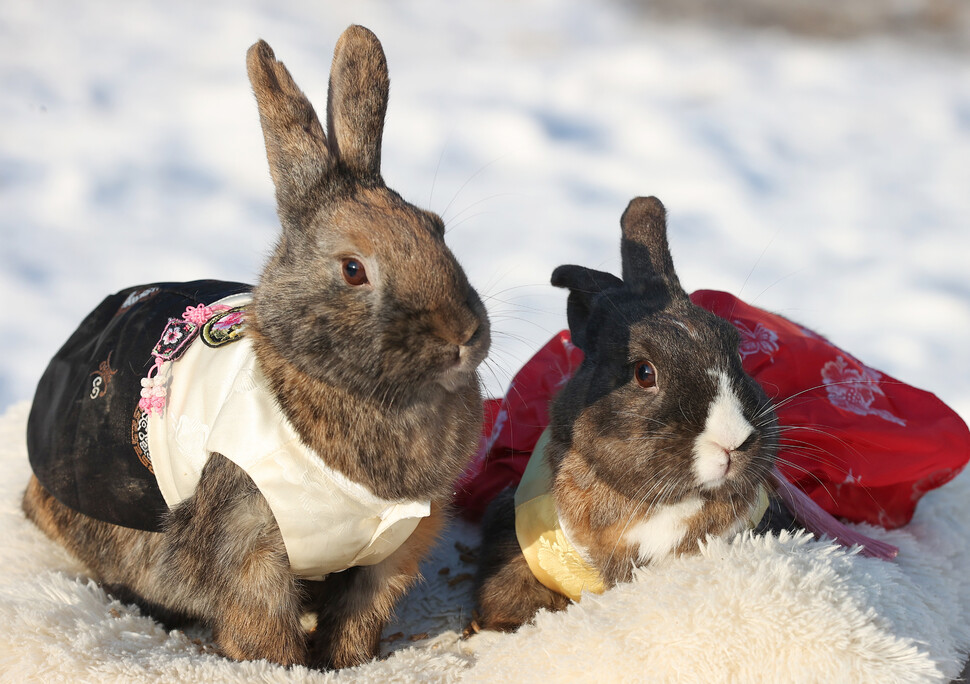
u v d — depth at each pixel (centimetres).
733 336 121
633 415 119
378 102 118
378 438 115
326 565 118
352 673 119
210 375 119
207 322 122
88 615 122
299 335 114
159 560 122
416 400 115
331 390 115
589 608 119
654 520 121
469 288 114
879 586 118
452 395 117
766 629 114
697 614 115
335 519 116
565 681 116
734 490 119
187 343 121
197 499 118
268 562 117
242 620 118
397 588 122
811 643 113
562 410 124
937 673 113
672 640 115
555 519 123
